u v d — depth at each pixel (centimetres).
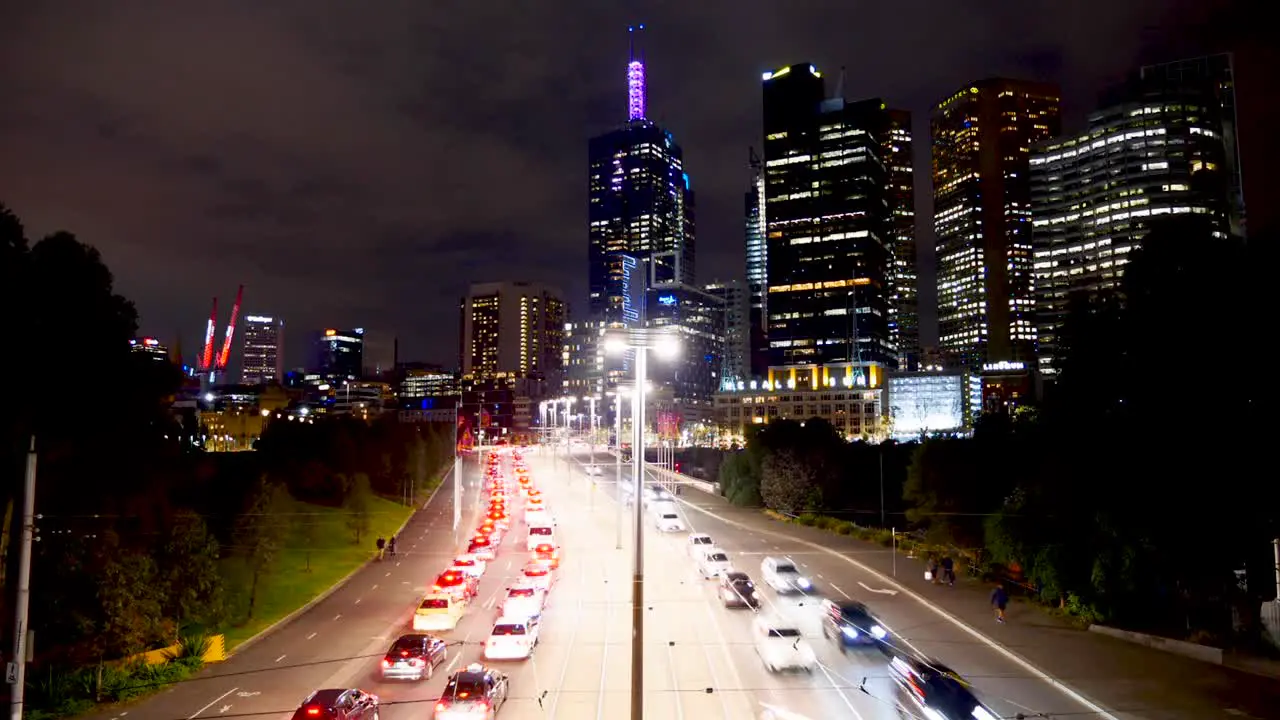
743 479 9156
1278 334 3466
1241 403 3538
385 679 2961
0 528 3372
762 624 3472
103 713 2630
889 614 3966
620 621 3859
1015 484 5284
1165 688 2828
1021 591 4434
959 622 3800
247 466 7394
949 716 2402
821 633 3597
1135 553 3572
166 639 3219
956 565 5250
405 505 9044
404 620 4016
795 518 7794
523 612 3700
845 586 4650
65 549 3047
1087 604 3759
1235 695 2756
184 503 5369
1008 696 2730
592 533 7100
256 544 4472
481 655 3303
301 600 4381
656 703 2648
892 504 8912
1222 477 3447
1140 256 3906
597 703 2644
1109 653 3269
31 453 1941
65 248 3653
